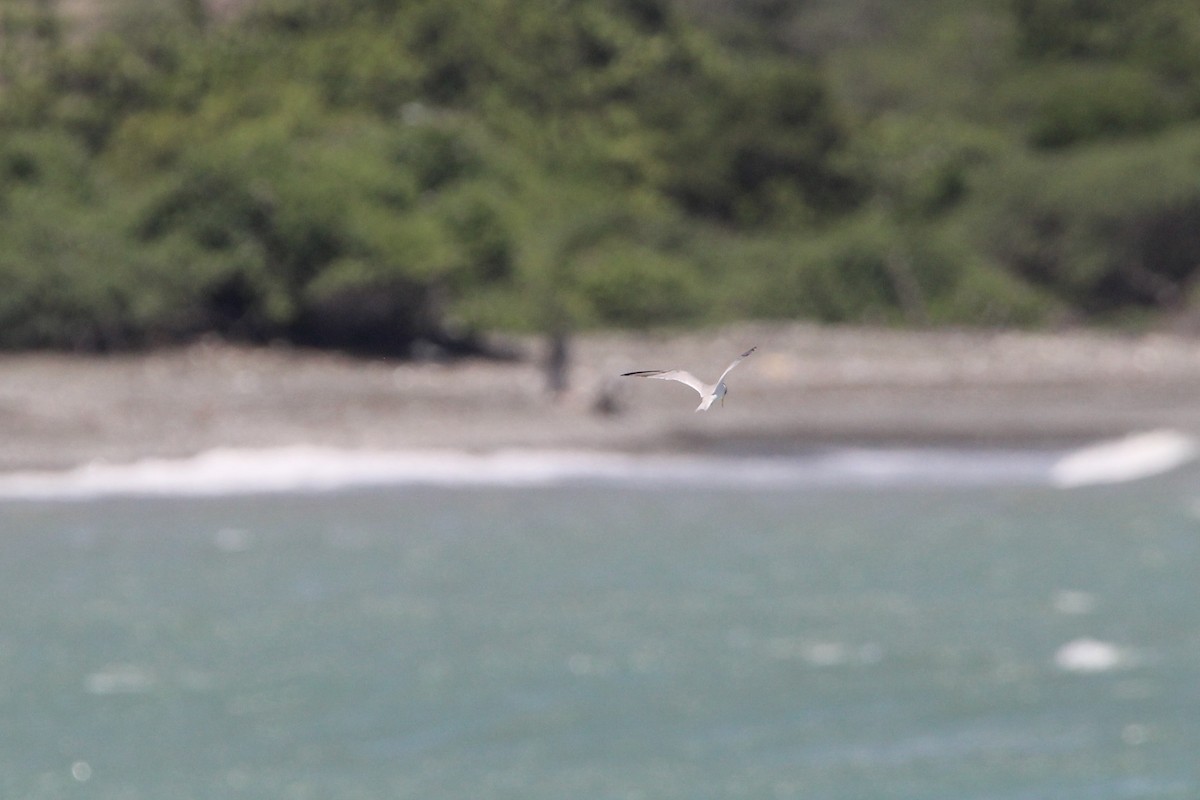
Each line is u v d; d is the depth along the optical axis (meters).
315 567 31.33
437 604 28.56
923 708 23.34
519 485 40.53
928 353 62.91
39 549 32.56
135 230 56.06
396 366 54.50
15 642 26.09
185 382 49.62
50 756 21.45
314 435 43.53
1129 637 26.91
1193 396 55.44
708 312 65.50
